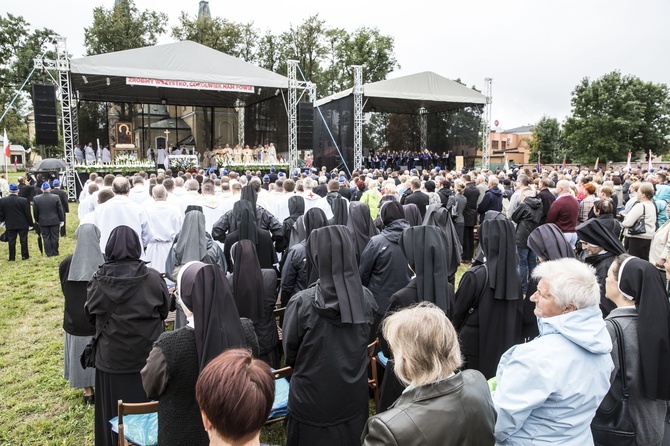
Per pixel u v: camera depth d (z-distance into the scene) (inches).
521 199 338.3
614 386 91.5
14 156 2055.9
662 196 358.0
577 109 1817.2
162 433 88.0
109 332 126.0
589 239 153.0
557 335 76.7
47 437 154.4
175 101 1103.6
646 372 89.4
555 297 77.7
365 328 115.8
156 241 262.7
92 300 126.3
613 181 466.9
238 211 222.7
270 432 157.4
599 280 149.5
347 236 113.3
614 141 1720.0
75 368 167.6
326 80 1585.9
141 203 318.0
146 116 1202.6
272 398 60.6
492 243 126.6
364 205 214.7
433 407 62.1
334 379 109.8
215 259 200.1
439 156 1081.4
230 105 1146.0
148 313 127.9
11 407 171.9
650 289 92.1
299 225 224.1
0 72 1528.1
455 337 68.1
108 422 127.6
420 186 367.9
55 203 411.2
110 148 1049.5
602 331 76.4
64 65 698.8
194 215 191.5
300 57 1492.4
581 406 73.9
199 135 1216.2
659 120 1804.9
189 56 769.6
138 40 1302.9
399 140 1207.6
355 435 113.4
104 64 719.7
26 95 1579.7
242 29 1440.7
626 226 288.0
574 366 73.4
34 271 364.8
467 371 71.3
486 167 964.0
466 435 62.0
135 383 127.6
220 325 89.4
